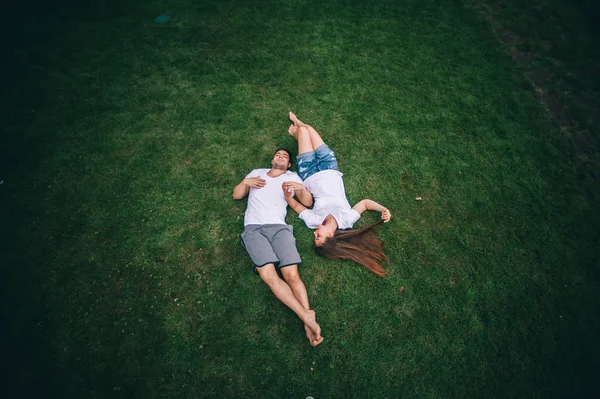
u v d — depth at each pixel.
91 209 3.21
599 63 4.20
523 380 2.52
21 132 3.66
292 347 2.66
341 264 3.00
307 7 4.82
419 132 3.70
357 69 4.18
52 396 2.43
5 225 3.10
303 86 4.04
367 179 3.43
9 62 4.22
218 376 2.55
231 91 3.99
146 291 2.85
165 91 3.99
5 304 2.75
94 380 2.51
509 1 4.89
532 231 3.11
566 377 2.52
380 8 4.82
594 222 3.12
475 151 3.57
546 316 2.74
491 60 4.27
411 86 4.04
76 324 2.70
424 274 2.94
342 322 2.75
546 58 4.27
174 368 2.56
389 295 2.85
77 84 4.04
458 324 2.73
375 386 2.53
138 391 2.48
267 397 2.49
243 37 4.49
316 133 3.49
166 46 4.40
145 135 3.67
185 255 3.01
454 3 4.88
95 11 4.77
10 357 2.55
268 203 3.06
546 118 3.77
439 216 3.22
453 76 4.13
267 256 2.75
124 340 2.65
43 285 2.84
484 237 3.10
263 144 3.64
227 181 3.41
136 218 3.18
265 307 2.80
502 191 3.33
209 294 2.85
